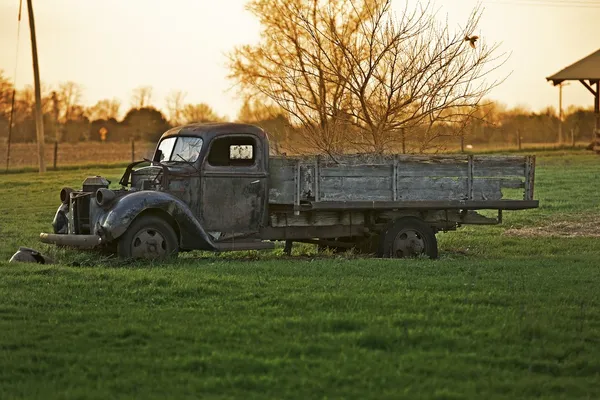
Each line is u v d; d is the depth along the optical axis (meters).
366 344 12.02
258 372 10.71
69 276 17.11
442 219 23.22
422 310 14.09
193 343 11.98
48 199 41.12
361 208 21.72
